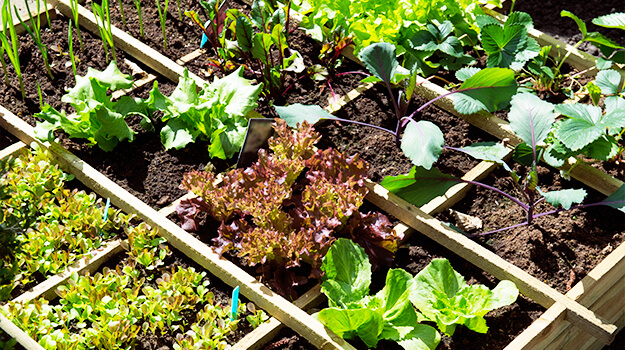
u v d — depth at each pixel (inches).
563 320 74.6
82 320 72.8
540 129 78.4
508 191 83.0
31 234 77.2
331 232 76.5
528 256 78.2
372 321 71.0
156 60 91.4
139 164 84.1
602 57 89.3
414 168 78.6
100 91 84.3
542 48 88.9
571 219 80.8
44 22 96.7
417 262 78.2
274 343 72.8
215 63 89.4
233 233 77.3
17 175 80.4
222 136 83.5
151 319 73.4
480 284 76.7
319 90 90.6
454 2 93.6
